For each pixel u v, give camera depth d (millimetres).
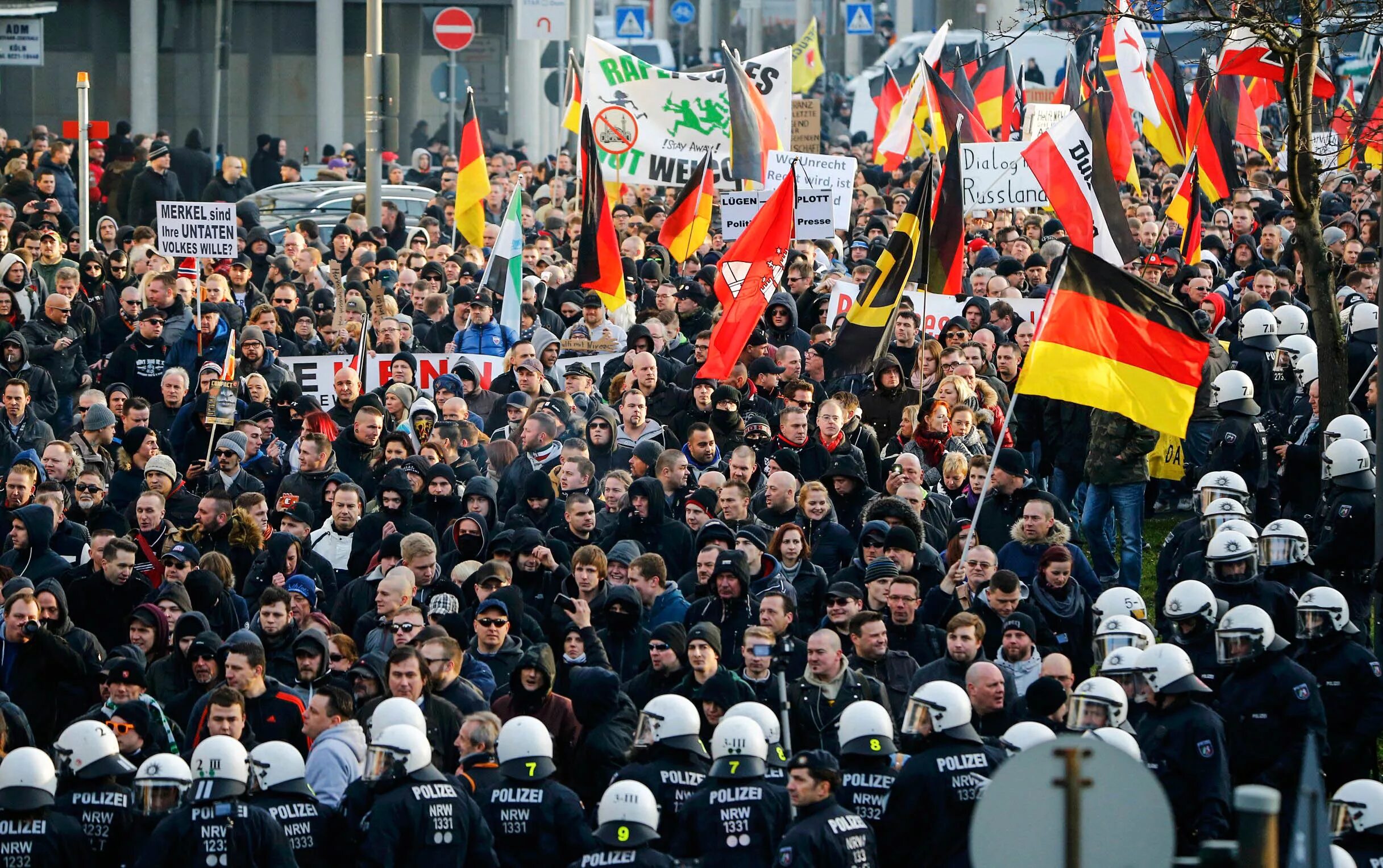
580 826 25453
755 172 64375
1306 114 41000
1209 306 54906
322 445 42125
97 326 55406
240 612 35344
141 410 44969
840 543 37812
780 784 26281
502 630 31969
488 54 128500
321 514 42031
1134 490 42469
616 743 28844
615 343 54438
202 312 51250
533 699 29438
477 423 46188
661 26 192375
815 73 129125
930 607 34281
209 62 127000
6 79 125688
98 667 33156
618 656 33125
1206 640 29922
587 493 39562
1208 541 34812
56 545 39094
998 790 15891
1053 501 36375
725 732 25125
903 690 30906
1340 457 36062
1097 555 43625
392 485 38406
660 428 44250
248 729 29484
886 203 84312
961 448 42594
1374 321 47750
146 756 28781
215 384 46156
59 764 26203
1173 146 77188
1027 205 61219
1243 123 85000
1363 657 29688
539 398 45219
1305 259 41281
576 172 91688
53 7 83750
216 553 36344
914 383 47625
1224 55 67500
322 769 27469
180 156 94312
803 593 35250
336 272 56094
